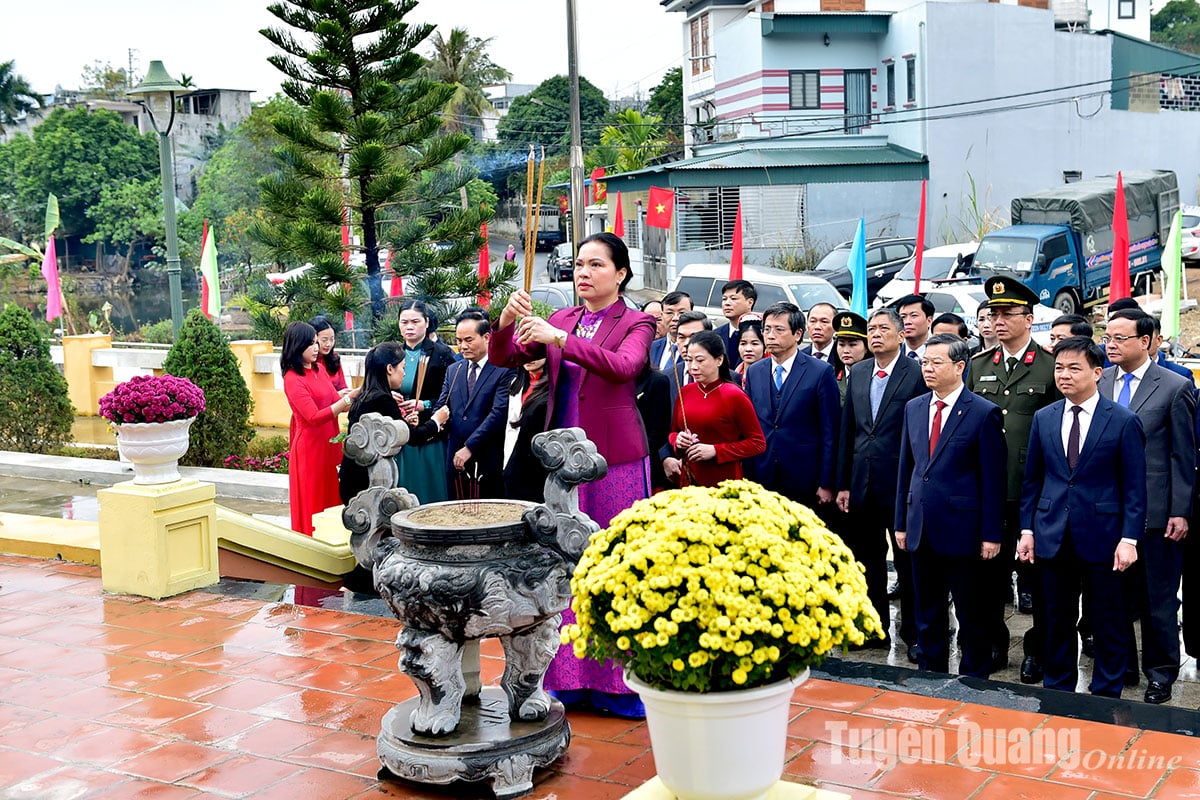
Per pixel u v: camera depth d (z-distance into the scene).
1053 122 27.03
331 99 11.37
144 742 3.97
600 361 3.62
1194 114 28.44
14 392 12.45
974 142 26.59
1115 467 4.86
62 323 24.19
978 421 5.16
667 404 5.66
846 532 6.13
